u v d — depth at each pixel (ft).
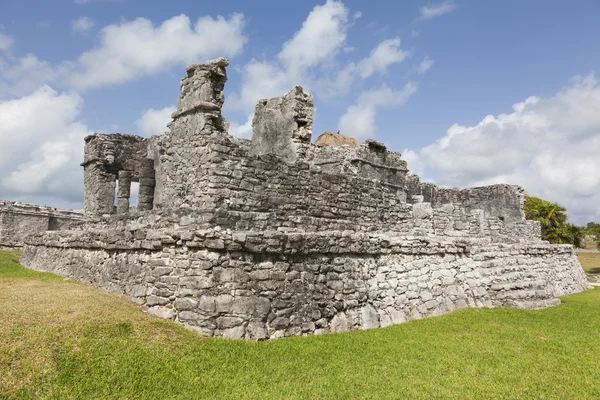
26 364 21.40
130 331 26.50
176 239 31.65
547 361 28.17
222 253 30.14
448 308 43.60
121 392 21.01
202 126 39.47
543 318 40.93
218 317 29.19
